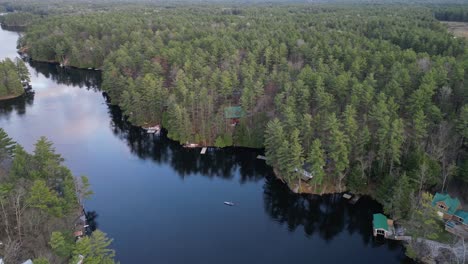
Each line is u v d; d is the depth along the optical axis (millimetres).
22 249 61438
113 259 68250
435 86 101188
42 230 66375
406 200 75875
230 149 112000
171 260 72250
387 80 112938
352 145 87000
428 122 89812
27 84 174750
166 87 134250
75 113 142625
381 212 84312
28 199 66625
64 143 119438
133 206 88375
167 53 153875
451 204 75312
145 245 75875
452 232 73062
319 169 84500
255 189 96625
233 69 132625
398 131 82062
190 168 106375
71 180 78000
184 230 80688
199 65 135000
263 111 111062
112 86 146375
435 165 80188
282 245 77562
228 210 88000
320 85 107938
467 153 86250
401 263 72188
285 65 135500
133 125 128500
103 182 98250
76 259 58562
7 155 89688
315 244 78062
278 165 96562
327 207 88875
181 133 112812
